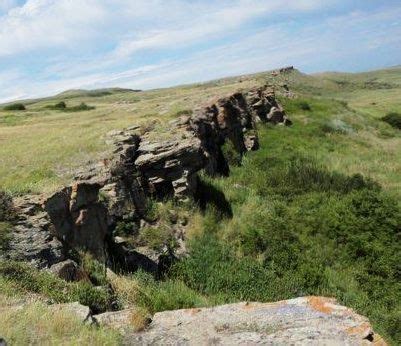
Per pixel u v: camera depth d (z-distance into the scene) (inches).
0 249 521.0
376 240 949.8
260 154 1690.5
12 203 611.8
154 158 1023.6
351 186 1309.1
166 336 342.0
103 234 727.7
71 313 350.0
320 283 796.6
